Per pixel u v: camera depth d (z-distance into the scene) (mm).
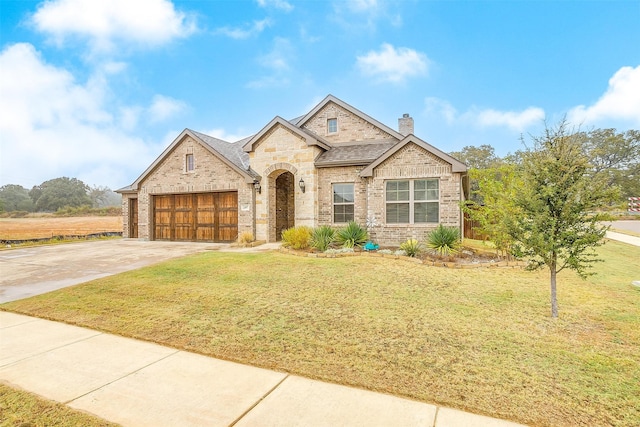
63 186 80125
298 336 5285
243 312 6398
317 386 3895
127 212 21188
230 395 3725
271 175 16766
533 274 9148
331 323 5785
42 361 4621
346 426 3154
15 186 84562
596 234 5582
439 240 11602
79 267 10977
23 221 42125
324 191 15625
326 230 13383
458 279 8555
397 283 8180
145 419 3301
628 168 46719
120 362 4570
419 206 13477
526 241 6004
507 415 3295
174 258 12094
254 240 16484
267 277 8844
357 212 15109
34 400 3637
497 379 3961
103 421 3266
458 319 5910
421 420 3230
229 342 5129
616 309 6465
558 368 4215
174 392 3801
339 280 8469
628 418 3248
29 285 8758
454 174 12906
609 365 4289
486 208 10719
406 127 18562
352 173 15227
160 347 5055
